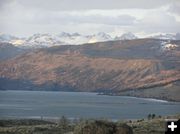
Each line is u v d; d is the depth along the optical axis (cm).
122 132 4178
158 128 7125
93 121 4253
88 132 4141
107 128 4147
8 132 7100
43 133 6919
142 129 6975
